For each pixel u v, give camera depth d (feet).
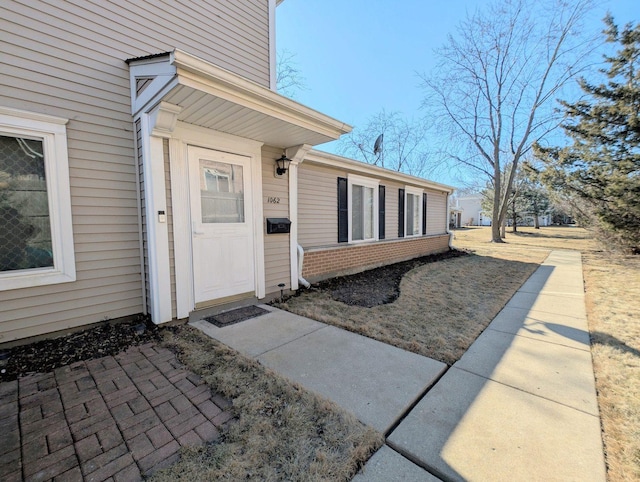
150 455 5.19
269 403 6.68
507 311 13.74
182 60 8.14
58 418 6.17
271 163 15.14
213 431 5.80
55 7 10.03
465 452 5.31
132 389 7.25
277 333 10.85
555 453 5.28
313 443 5.50
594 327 11.59
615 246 33.04
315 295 16.40
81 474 4.81
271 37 16.97
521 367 8.48
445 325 11.85
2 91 9.16
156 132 10.43
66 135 10.24
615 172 28.53
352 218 23.49
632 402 6.77
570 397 7.00
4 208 9.31
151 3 12.27
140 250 11.88
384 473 4.90
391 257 28.04
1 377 7.78
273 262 15.40
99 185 10.97
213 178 12.51
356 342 10.12
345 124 13.29
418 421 6.16
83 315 10.69
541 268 25.63
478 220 134.62
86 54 10.66
